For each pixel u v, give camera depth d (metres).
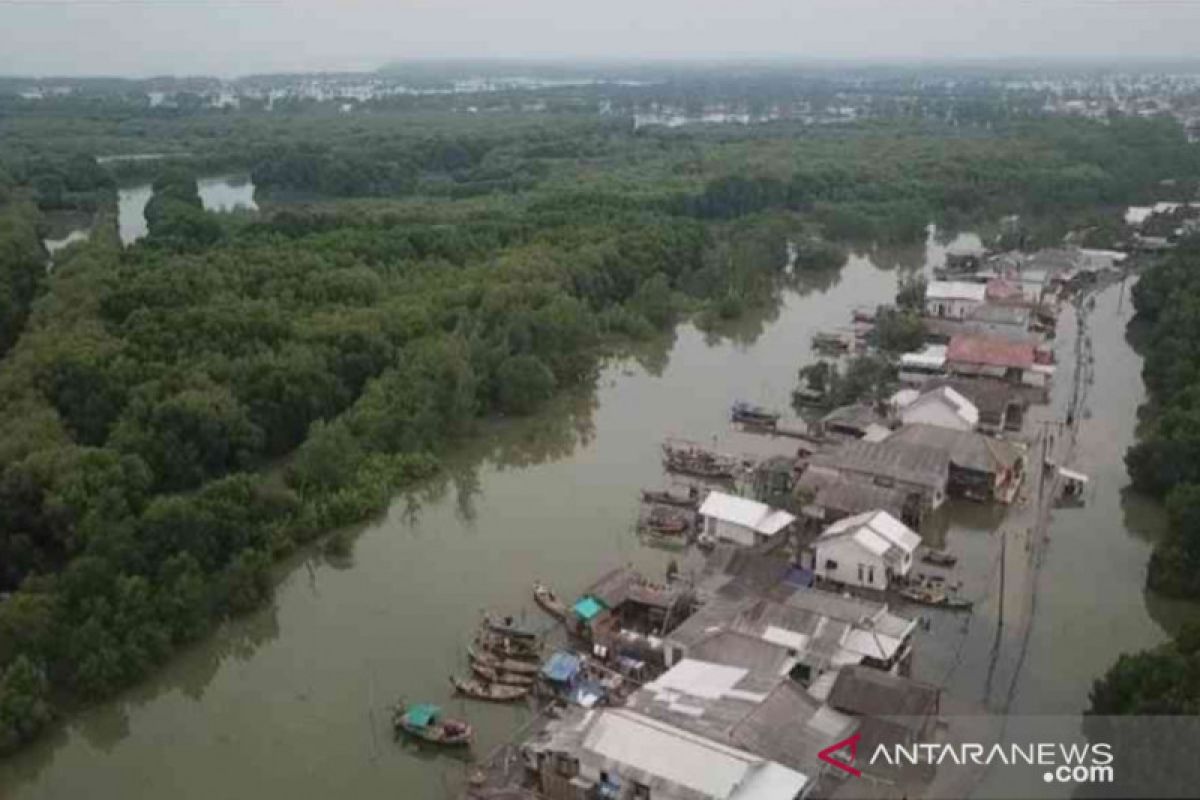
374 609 76.81
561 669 64.88
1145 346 131.75
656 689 58.66
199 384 100.00
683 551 83.56
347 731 63.28
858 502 83.50
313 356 108.50
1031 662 66.44
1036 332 133.00
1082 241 183.12
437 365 107.69
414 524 90.56
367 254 152.38
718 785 50.41
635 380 125.25
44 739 63.53
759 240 171.62
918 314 138.50
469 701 65.06
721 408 115.31
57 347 104.00
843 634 64.31
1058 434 104.12
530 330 119.56
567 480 98.31
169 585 72.81
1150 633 70.38
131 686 67.94
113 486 81.44
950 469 90.75
